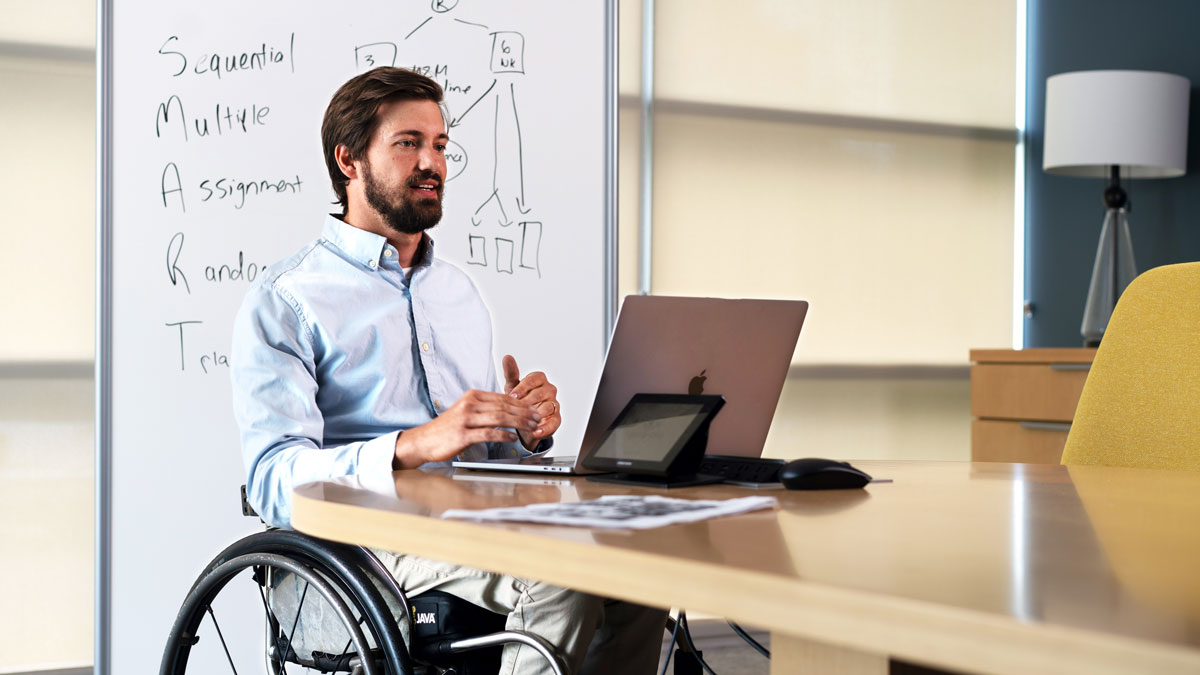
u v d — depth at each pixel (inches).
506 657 55.5
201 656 98.9
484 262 110.2
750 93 134.7
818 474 42.8
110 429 97.9
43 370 103.0
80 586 104.0
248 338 65.1
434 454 51.8
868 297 141.7
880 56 142.6
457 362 76.1
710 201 132.4
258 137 103.1
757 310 51.6
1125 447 60.9
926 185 145.6
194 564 100.1
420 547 33.5
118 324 98.3
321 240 72.6
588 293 114.3
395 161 74.2
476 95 110.1
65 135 103.6
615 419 49.3
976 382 125.7
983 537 29.9
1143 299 62.6
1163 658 17.1
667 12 130.1
